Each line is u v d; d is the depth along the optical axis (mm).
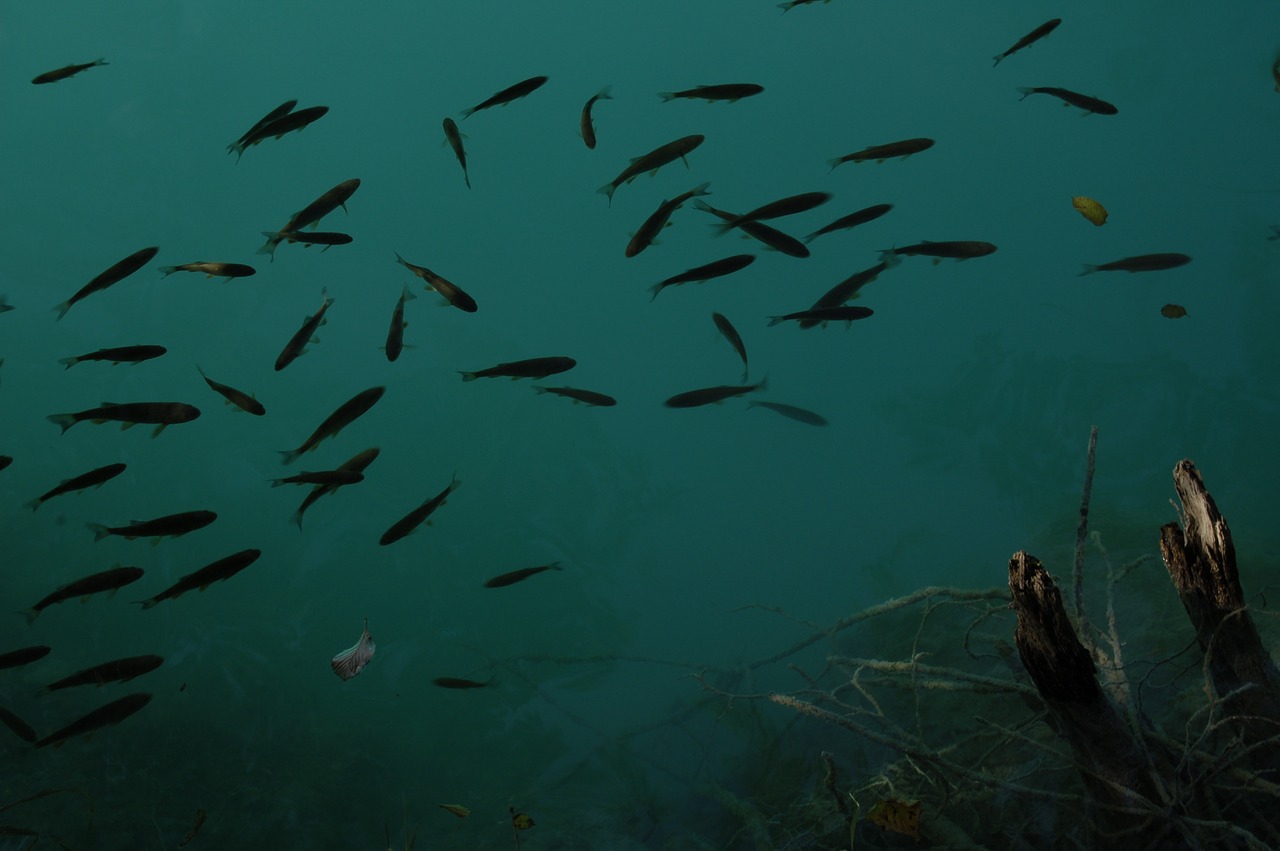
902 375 10656
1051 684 2295
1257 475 6773
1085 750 2355
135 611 6293
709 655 6078
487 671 6062
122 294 11141
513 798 4781
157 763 4578
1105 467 7586
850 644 5809
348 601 6824
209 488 8383
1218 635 2436
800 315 4328
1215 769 2373
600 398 3924
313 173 14805
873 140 16672
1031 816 2869
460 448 9195
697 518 8117
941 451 8688
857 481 8500
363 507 8117
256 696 5496
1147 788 2316
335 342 11422
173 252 12562
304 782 4625
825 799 3535
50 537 7129
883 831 3086
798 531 7695
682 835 4137
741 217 3662
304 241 3344
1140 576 4902
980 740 3738
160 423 2932
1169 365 8906
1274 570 4672
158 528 2896
